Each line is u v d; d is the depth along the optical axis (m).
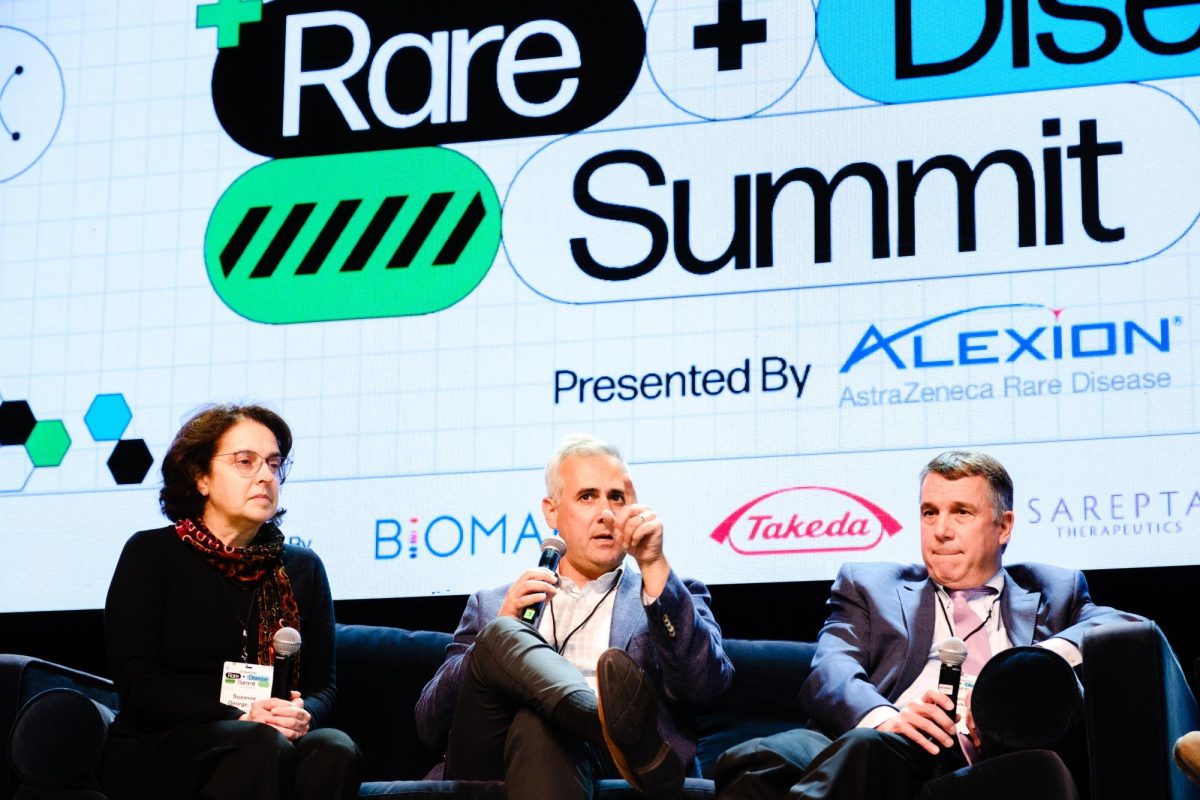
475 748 5.84
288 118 8.04
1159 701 5.48
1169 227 7.21
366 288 7.78
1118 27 7.45
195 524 6.39
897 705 6.33
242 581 6.37
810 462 7.29
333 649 6.58
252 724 5.72
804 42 7.70
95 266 7.97
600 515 6.58
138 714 6.02
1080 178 7.33
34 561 7.67
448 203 7.82
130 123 8.12
